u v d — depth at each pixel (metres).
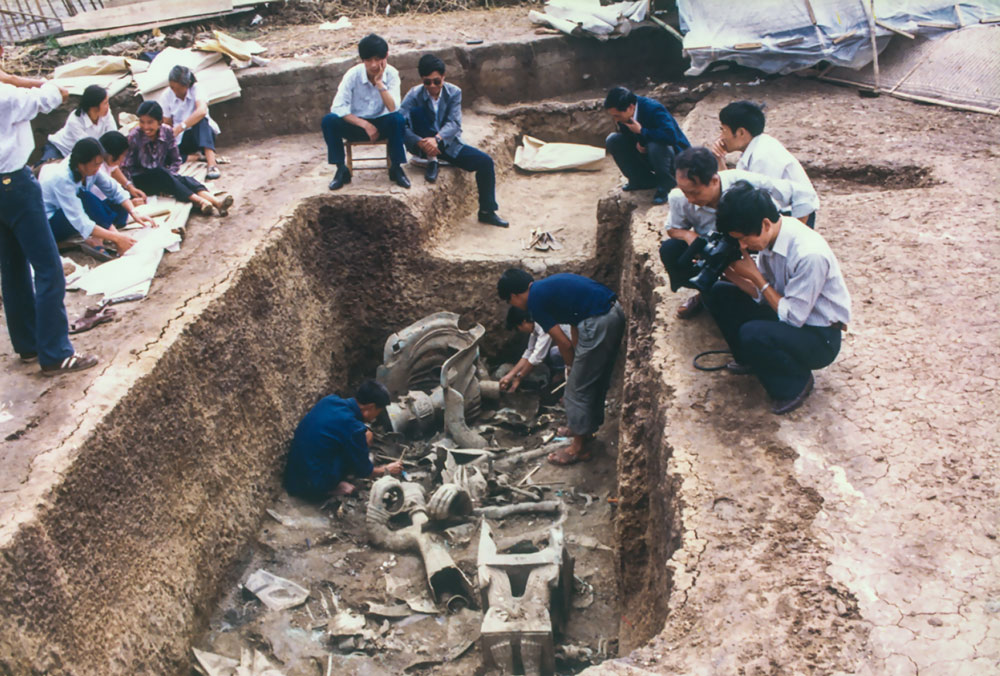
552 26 11.02
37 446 4.74
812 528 3.93
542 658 5.00
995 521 3.85
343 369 8.61
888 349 5.10
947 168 7.54
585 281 6.68
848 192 7.59
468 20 11.73
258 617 5.80
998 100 8.80
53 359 5.43
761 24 9.77
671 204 5.28
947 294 5.60
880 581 3.62
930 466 4.21
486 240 8.90
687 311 5.68
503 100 10.88
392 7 12.19
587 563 6.15
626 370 6.26
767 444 4.47
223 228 7.64
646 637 4.50
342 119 8.22
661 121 7.57
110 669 4.57
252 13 11.70
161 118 7.96
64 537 4.47
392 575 6.18
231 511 6.20
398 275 8.52
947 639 3.33
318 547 6.48
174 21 11.09
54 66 10.27
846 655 3.33
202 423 5.99
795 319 4.34
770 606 3.58
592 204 9.55
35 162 9.21
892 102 9.34
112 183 7.20
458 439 7.66
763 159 5.16
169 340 5.82
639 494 5.32
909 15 9.80
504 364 8.74
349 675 5.38
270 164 9.23
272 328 7.22
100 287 6.48
